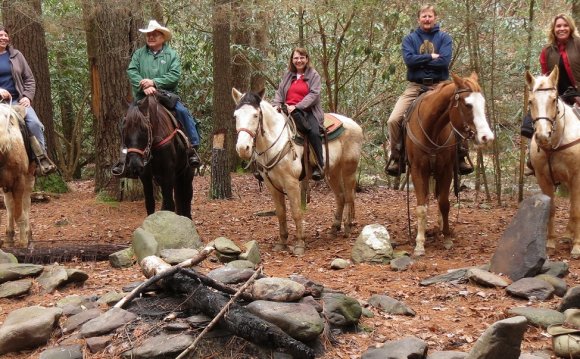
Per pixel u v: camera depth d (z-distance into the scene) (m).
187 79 17.72
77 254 8.23
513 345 4.36
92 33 14.38
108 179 13.38
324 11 13.69
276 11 15.22
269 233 10.50
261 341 4.85
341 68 16.23
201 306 5.25
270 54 17.31
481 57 12.88
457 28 13.22
